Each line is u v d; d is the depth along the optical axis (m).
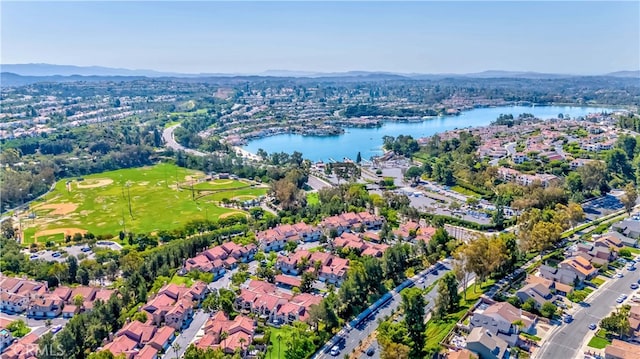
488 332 191.25
